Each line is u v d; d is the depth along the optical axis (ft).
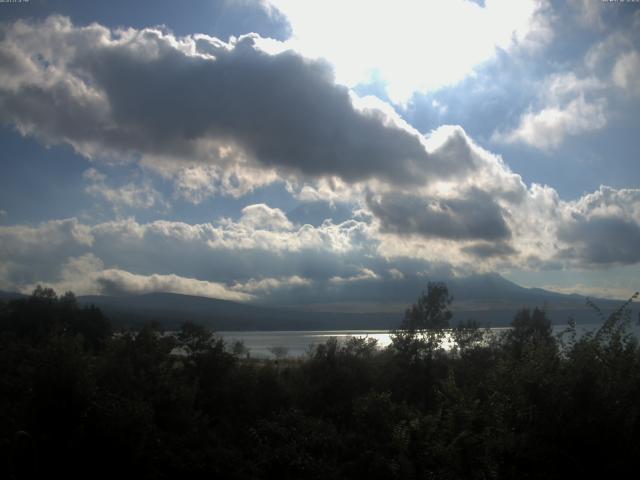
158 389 86.53
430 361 114.21
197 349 109.70
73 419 64.23
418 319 119.14
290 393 108.27
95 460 61.26
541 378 40.50
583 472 36.65
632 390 38.78
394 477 63.52
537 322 107.55
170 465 69.51
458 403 52.95
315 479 74.74
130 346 98.22
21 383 79.41
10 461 58.03
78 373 66.44
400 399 111.65
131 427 64.64
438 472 50.80
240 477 72.13
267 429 86.22
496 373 50.49
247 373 108.27
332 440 83.46
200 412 89.10
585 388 37.99
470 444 46.50
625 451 36.52
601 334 43.75
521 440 39.86
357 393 108.37
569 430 37.40
